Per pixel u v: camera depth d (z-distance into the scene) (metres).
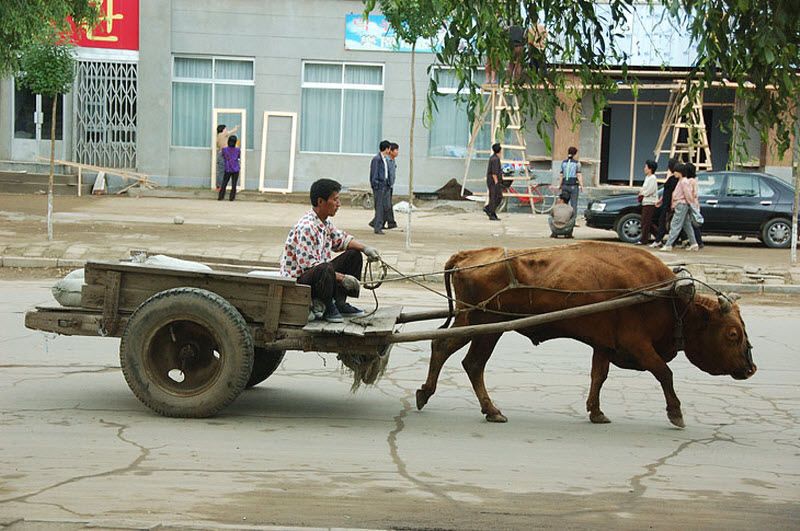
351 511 6.29
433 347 9.16
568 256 8.86
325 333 8.38
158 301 8.37
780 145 6.50
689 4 6.34
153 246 19.73
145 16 31.92
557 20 7.33
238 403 9.34
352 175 32.69
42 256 18.77
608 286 8.70
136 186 31.89
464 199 31.55
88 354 11.30
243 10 32.19
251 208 29.06
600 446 8.27
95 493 6.48
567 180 27.41
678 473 7.51
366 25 30.17
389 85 32.22
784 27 5.89
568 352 12.49
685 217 22.34
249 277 8.42
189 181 32.66
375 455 7.69
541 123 7.29
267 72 32.38
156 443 7.76
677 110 30.25
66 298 8.92
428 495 6.70
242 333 8.35
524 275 8.84
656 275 8.78
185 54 32.41
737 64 6.34
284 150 32.59
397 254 19.72
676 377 11.34
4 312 13.80
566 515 6.37
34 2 20.62
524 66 7.21
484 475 7.25
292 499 6.50
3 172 31.20
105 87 32.12
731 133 6.77
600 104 7.27
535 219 28.81
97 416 8.59
